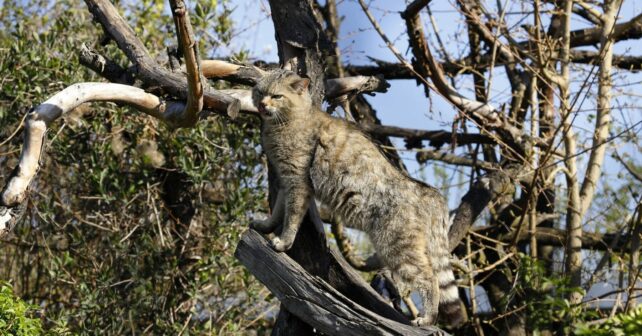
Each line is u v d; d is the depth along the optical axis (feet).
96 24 35.24
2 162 35.83
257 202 35.09
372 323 21.16
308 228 24.18
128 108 34.24
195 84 22.49
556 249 43.80
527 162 34.04
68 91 22.81
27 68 34.19
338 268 24.18
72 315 33.30
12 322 21.84
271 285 23.03
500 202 38.19
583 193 36.96
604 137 36.27
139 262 34.63
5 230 22.12
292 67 26.89
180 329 33.27
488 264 36.09
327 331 21.90
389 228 22.91
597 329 17.81
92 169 34.32
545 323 32.78
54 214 35.68
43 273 37.09
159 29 38.52
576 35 40.70
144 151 35.35
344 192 23.44
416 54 34.81
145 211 35.47
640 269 32.58
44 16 40.24
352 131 23.93
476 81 41.37
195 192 35.88
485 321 34.04
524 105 40.50
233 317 34.76
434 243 23.11
